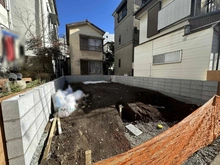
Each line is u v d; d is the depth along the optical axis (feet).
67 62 38.42
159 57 18.67
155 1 21.44
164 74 17.88
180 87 13.91
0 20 15.58
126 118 11.75
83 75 32.76
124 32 36.09
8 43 3.68
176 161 4.41
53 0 32.12
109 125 9.39
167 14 19.29
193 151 5.33
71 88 21.22
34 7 22.21
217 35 12.31
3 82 6.84
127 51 34.55
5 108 3.85
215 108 6.45
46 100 8.72
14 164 4.10
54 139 6.51
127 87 21.59
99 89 19.67
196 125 5.17
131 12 31.73
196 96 12.20
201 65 12.85
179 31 15.24
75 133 7.34
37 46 18.54
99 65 37.96
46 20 26.81
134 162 3.02
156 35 22.12
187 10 16.28
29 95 5.25
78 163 5.06
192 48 13.75
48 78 16.43
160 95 15.67
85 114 10.41
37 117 6.27
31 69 16.69
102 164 2.61
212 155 5.76
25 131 4.56
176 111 11.80
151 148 3.38
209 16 13.34
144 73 22.39
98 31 36.52
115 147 7.19
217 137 7.04
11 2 18.94
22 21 19.63
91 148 6.49
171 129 4.07
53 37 26.53
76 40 33.91
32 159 5.02
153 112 11.60
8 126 3.92
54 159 5.04
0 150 3.63
